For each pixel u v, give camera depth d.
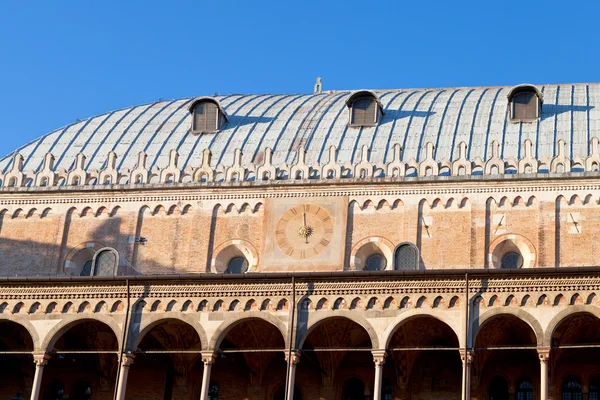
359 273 52.22
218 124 66.56
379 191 59.25
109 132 67.88
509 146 60.69
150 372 59.00
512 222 57.28
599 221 56.25
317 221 59.25
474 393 54.81
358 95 64.94
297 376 57.53
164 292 54.12
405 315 51.53
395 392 56.09
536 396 54.56
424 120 64.06
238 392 58.12
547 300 50.16
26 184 63.72
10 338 58.81
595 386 53.97
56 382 60.06
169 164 62.47
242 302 53.31
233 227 60.22
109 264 58.12
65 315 54.59
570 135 60.72
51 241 61.91
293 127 65.62
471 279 51.16
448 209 58.28
